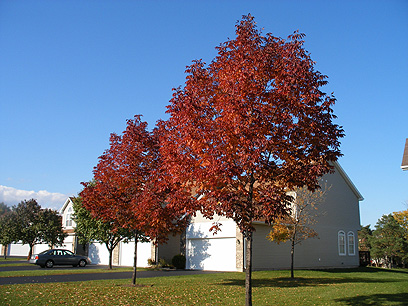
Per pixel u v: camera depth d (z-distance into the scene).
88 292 13.55
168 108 10.09
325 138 9.03
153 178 13.90
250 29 9.54
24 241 39.25
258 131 8.61
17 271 23.53
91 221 27.75
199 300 12.33
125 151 15.16
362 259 35.44
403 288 15.88
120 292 13.75
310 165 9.07
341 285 17.25
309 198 24.67
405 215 43.91
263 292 14.38
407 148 13.34
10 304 10.87
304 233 22.98
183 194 10.05
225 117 8.92
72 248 39.19
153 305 11.37
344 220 33.16
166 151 9.91
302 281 19.22
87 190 15.73
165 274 22.53
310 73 9.04
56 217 39.84
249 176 9.27
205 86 9.82
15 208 41.44
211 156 8.66
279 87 8.99
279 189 9.02
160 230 14.83
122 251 32.84
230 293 13.95
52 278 19.19
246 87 8.86
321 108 9.03
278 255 26.59
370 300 12.50
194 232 27.75
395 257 44.62
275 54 9.34
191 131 9.06
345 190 33.94
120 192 15.25
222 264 25.62
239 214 8.65
